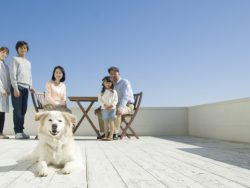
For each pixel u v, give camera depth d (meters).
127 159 3.59
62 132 2.91
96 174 2.64
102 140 6.58
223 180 2.43
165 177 2.54
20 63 6.88
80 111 9.07
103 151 4.41
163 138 7.68
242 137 6.42
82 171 2.78
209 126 7.93
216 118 7.55
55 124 2.78
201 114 8.43
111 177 2.53
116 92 6.60
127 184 2.28
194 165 3.18
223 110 7.21
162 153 4.23
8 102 7.14
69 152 2.92
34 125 9.07
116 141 6.38
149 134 9.23
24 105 6.98
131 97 7.09
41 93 7.18
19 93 6.86
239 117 6.54
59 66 5.98
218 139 7.35
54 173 2.67
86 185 2.24
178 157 3.81
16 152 4.25
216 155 4.04
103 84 6.57
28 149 4.63
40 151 2.91
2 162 3.33
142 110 9.25
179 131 9.34
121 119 7.23
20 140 6.48
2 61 7.02
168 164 3.24
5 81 7.03
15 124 6.94
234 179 2.47
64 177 2.51
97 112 7.18
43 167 2.67
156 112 9.30
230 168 3.00
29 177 2.51
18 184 2.26
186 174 2.68
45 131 2.90
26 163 3.26
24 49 6.95
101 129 7.28
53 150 2.88
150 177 2.54
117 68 7.07
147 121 9.24
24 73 6.92
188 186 2.22
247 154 4.18
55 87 5.95
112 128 6.57
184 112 9.40
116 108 6.84
